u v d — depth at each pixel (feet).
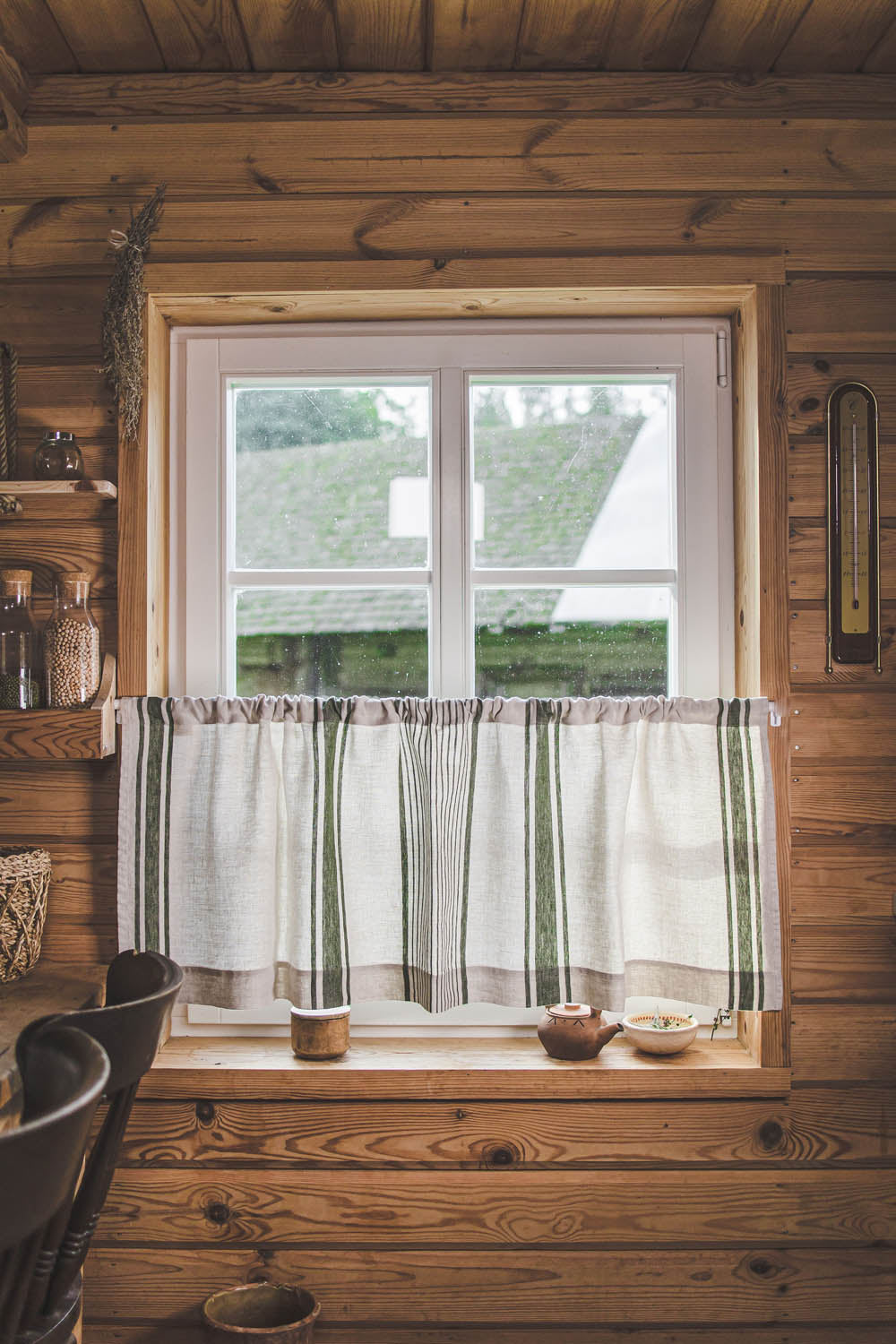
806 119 6.79
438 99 6.78
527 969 6.39
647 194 6.73
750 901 6.42
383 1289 6.44
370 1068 6.40
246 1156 6.45
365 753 6.50
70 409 6.75
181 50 6.59
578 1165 6.47
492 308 6.97
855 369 6.75
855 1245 6.53
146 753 6.45
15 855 6.21
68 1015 4.10
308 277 6.65
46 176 6.79
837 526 6.66
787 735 6.58
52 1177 2.97
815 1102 6.53
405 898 6.51
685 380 7.09
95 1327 6.45
